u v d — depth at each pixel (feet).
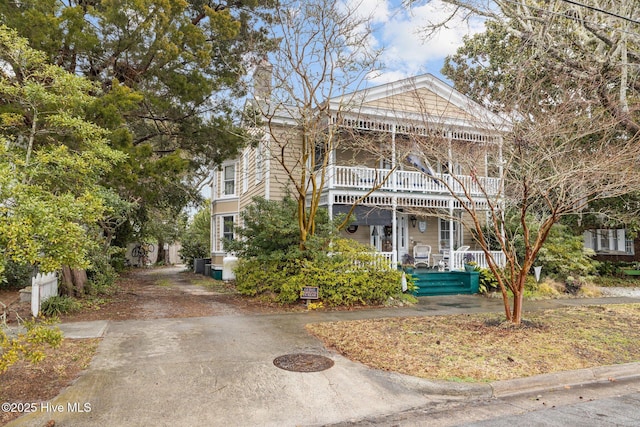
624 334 25.55
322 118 41.68
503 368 18.95
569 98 30.12
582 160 25.94
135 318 29.19
